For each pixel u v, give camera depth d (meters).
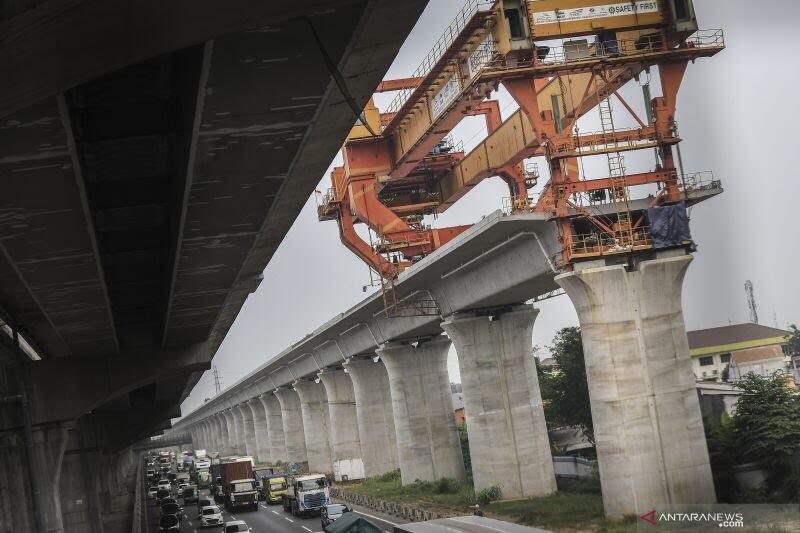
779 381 57.53
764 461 53.56
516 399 71.00
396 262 81.06
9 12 12.03
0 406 44.94
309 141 21.45
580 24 53.56
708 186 54.66
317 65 17.56
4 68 12.83
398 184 86.38
